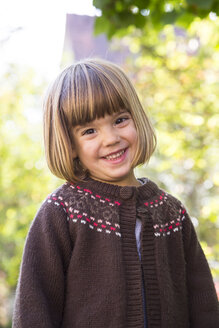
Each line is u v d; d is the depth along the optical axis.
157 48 5.50
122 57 5.93
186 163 4.95
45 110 1.56
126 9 2.54
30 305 1.34
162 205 1.61
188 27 2.63
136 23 2.62
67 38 6.55
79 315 1.39
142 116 1.60
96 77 1.49
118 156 1.50
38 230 1.46
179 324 1.54
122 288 1.39
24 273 1.39
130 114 1.55
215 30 4.21
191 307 1.66
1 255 6.69
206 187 5.05
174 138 4.75
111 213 1.49
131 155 1.54
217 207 3.73
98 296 1.39
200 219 4.80
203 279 1.70
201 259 1.74
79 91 1.46
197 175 5.05
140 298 1.41
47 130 1.54
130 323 1.38
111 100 1.46
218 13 2.43
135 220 1.50
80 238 1.43
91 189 1.52
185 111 4.97
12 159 6.46
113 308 1.38
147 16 2.62
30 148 6.58
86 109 1.44
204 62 5.02
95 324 1.37
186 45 5.52
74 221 1.44
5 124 6.58
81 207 1.47
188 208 5.03
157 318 1.44
